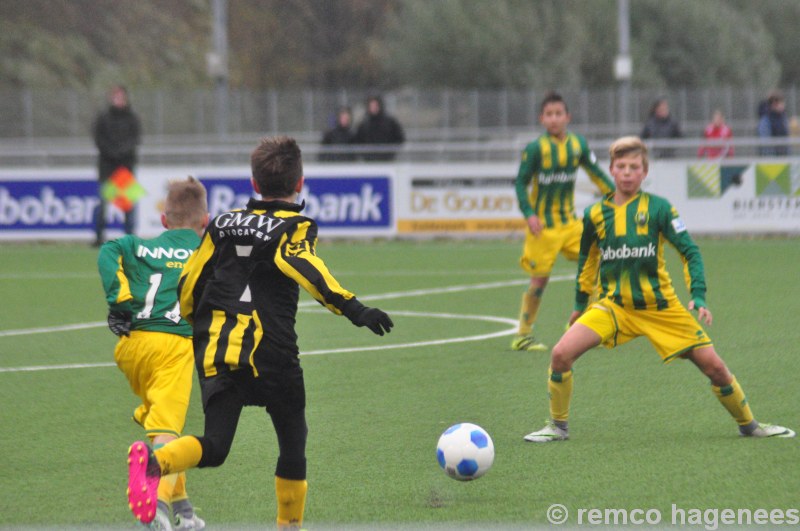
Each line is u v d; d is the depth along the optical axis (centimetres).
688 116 12075
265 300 1409
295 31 17838
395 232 6178
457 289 4328
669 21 16438
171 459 1323
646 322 1983
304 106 11662
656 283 1970
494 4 15362
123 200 5859
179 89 15050
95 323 3628
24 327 3547
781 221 6053
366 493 1716
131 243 1744
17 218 6231
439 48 15062
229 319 1407
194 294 1466
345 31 18212
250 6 17550
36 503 1700
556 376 1995
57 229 6219
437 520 1568
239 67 16875
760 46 17138
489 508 1623
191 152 6444
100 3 15275
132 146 5828
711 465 1822
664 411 2244
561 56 15175
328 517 1593
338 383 2589
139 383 1734
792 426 2088
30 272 5078
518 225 6141
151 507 1287
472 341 3155
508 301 3988
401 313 3725
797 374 2570
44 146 10981
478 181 6141
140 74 14938
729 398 1973
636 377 2588
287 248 1394
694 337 1962
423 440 2052
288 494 1461
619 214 1980
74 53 14400
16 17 14338
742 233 6072
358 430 2136
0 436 2144
